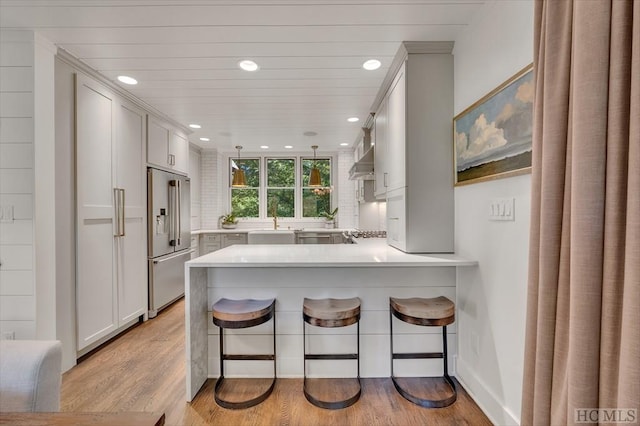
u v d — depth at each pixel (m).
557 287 1.06
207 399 1.95
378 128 3.20
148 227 3.37
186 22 1.90
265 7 1.76
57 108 2.21
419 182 2.21
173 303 3.94
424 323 1.86
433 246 2.22
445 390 2.03
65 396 1.96
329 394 1.99
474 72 1.90
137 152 3.20
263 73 2.60
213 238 5.62
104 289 2.67
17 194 2.04
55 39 2.08
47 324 2.12
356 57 2.35
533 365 1.16
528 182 1.42
